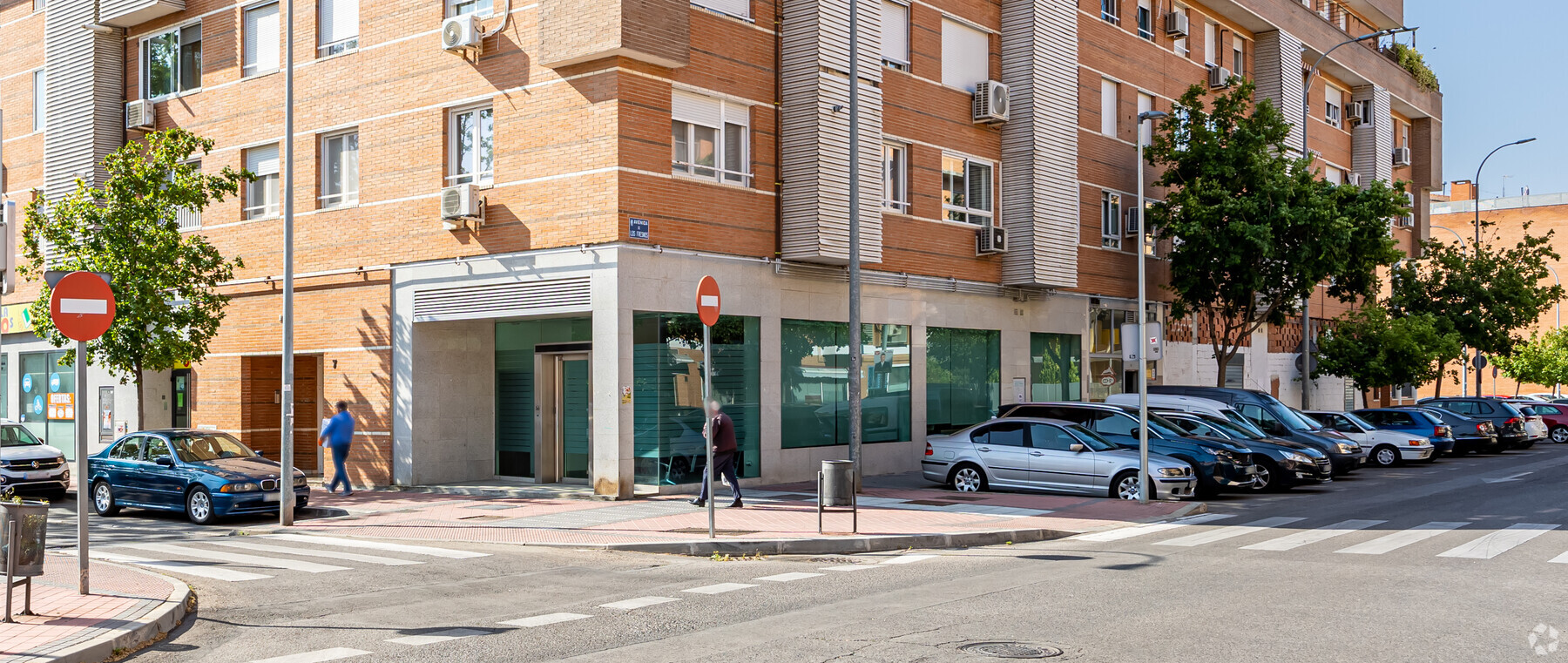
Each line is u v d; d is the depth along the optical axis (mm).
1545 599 9531
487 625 8875
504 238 20266
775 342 21641
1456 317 41062
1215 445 20266
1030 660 7402
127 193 20812
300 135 23141
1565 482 22578
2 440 21859
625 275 18906
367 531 15586
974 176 26234
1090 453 19109
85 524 9742
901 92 24062
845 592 10320
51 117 26766
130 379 25906
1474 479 23750
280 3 23656
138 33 26109
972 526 15258
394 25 21859
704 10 20312
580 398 21609
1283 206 27672
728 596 10180
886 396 24016
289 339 16812
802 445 22328
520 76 20156
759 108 21344
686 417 20000
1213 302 32969
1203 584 10484
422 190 21344
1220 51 34906
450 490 20672
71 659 7512
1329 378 41719
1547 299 41344
